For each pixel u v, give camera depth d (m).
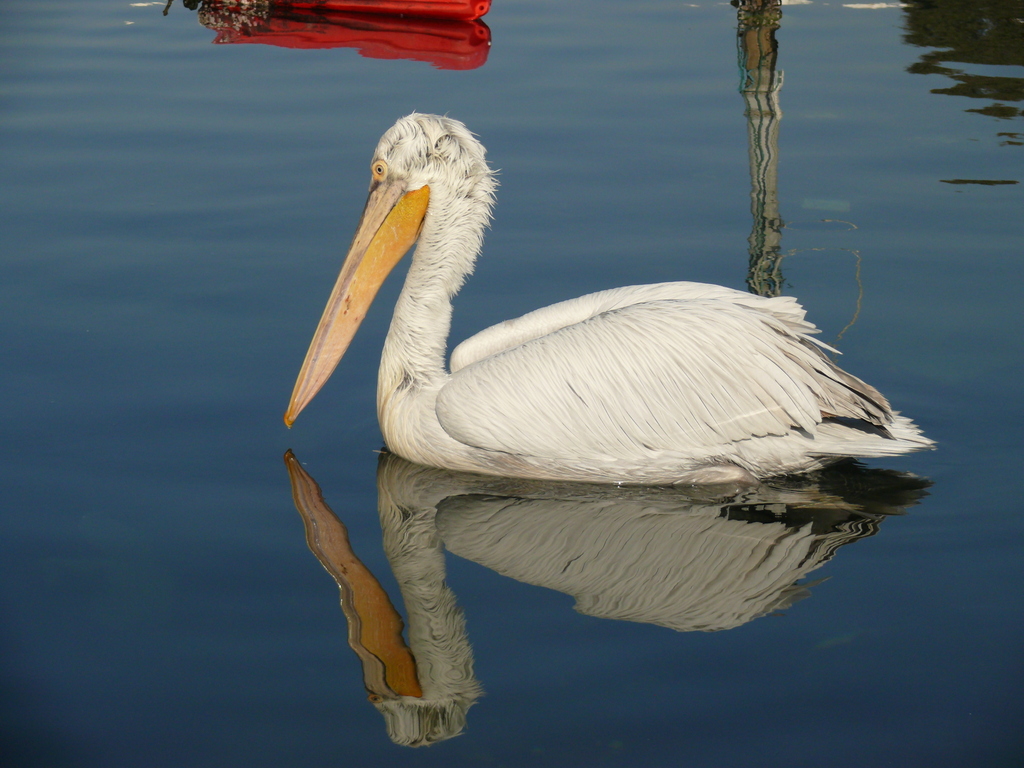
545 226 9.91
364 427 7.57
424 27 16.02
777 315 6.93
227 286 8.92
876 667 4.98
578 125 11.89
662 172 10.84
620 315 6.90
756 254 9.26
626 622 5.42
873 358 7.73
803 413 6.52
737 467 6.73
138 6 17.17
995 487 6.46
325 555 6.07
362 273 7.50
